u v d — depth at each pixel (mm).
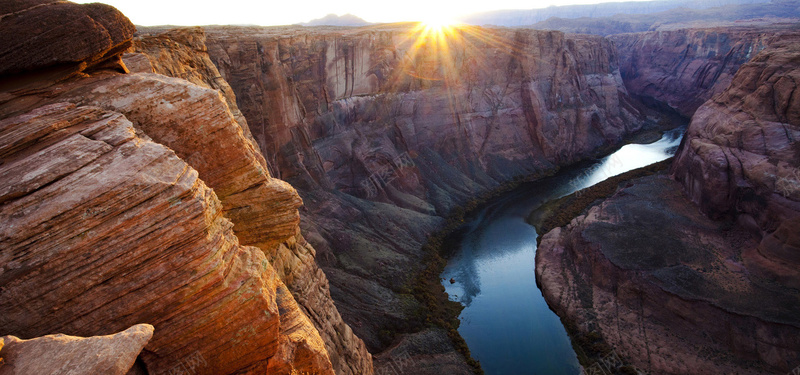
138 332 7523
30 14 11555
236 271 10078
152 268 8836
